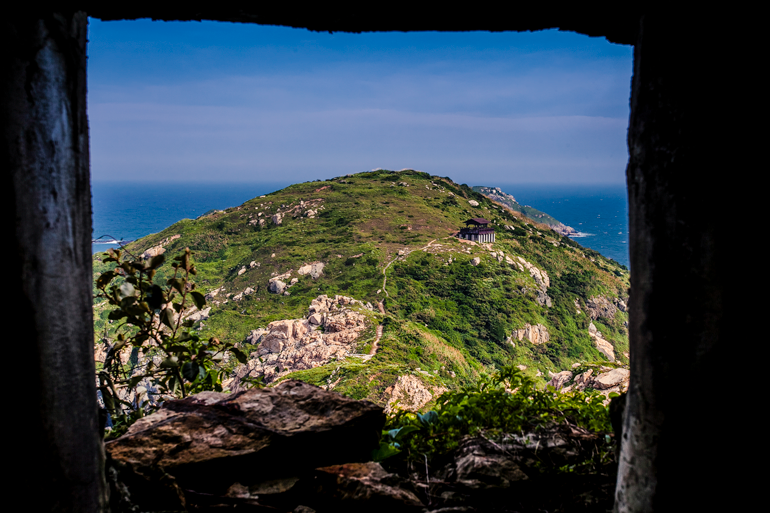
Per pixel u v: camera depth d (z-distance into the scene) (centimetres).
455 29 190
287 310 6053
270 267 7162
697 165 160
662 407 170
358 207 9256
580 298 7081
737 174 157
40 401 172
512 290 6494
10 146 165
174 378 325
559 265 7688
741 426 162
